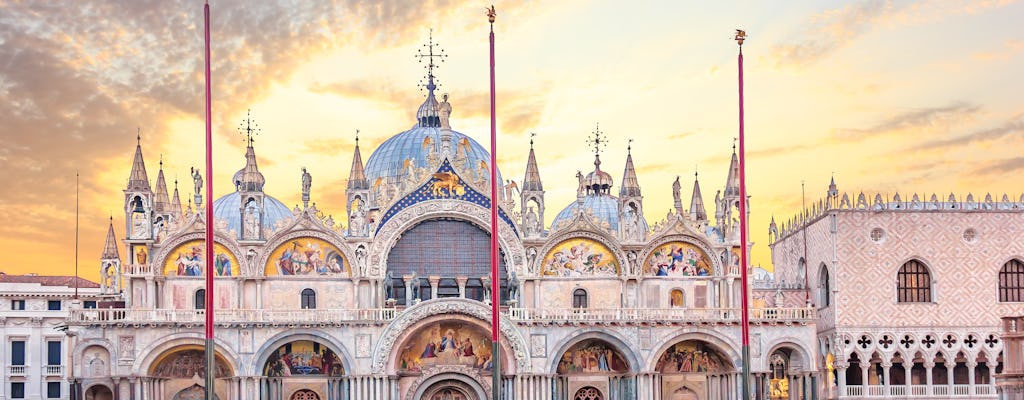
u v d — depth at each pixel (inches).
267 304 4694.9
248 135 4975.4
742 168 3737.7
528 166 4901.6
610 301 4837.6
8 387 5511.8
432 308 4566.9
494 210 3681.1
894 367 4928.6
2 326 5526.6
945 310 4854.8
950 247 4884.4
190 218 4682.6
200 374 4591.5
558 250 4852.4
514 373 4606.3
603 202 5807.1
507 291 4808.1
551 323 4630.9
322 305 4722.0
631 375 4655.5
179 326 4503.0
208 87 3415.4
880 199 4933.6
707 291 4889.3
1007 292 4899.1
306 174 4830.2
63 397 5570.9
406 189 4788.4
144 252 4667.8
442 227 4857.3
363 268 4734.3
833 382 4813.0
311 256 4741.6
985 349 4835.1
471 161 5492.1
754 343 4685.0
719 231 5098.4
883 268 4854.8
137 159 4697.3
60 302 5674.2
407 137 5669.3
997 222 4904.0
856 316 4827.8
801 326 4709.6
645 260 4881.9
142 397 4453.7
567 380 4729.3
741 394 4680.1
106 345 4456.2
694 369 4781.0
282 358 4633.4
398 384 4608.8
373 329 4581.7
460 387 4672.7
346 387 4562.0
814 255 5088.6
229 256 4697.3
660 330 4677.7
